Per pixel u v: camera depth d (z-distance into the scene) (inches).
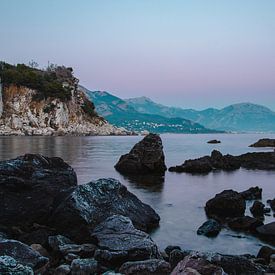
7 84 7401.6
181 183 1264.8
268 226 645.3
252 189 1023.0
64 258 457.7
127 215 644.1
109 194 659.4
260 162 1948.8
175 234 639.1
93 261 420.2
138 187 1158.3
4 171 666.8
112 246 470.9
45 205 616.4
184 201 925.8
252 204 901.2
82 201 597.3
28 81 7480.3
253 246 578.2
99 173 1469.0
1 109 7017.7
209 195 1019.3
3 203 610.5
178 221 724.7
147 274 384.2
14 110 7185.0
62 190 655.8
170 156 2578.7
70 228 561.9
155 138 1592.0
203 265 346.3
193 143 4911.4
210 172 1638.8
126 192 709.3
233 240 609.3
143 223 663.8
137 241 478.6
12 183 637.3
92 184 651.5
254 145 3951.8
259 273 391.2
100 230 524.4
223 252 548.1
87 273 406.6
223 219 746.8
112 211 625.6
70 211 572.7
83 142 4239.7
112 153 2596.0
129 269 388.8
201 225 690.8
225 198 792.3
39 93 7485.2
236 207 786.2
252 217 716.7
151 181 1305.4
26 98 7357.3
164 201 924.0
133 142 4473.4
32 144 3383.4
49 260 446.0
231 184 1255.5
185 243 590.9
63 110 7519.7
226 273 354.3
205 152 3019.2
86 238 544.4
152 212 722.8
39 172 709.3
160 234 638.5
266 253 510.9
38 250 474.0
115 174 1462.8
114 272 390.9
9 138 4965.6
